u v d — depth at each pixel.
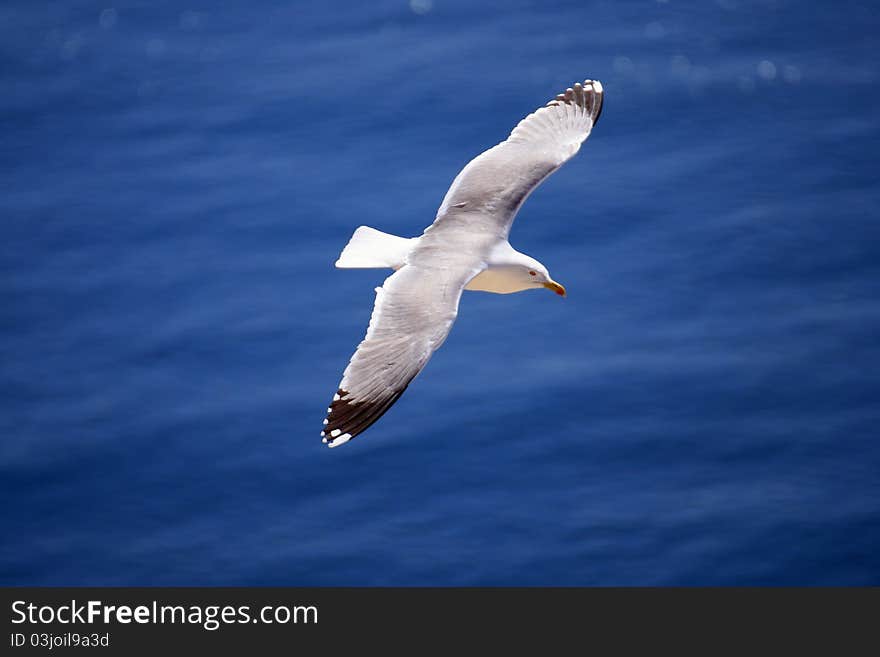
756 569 31.52
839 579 31.14
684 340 37.88
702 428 35.03
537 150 17.89
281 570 31.89
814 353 37.41
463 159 45.12
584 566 31.61
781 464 34.16
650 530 32.41
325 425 14.05
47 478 34.78
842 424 35.25
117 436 35.84
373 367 14.40
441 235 16.50
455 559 31.80
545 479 33.72
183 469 34.81
